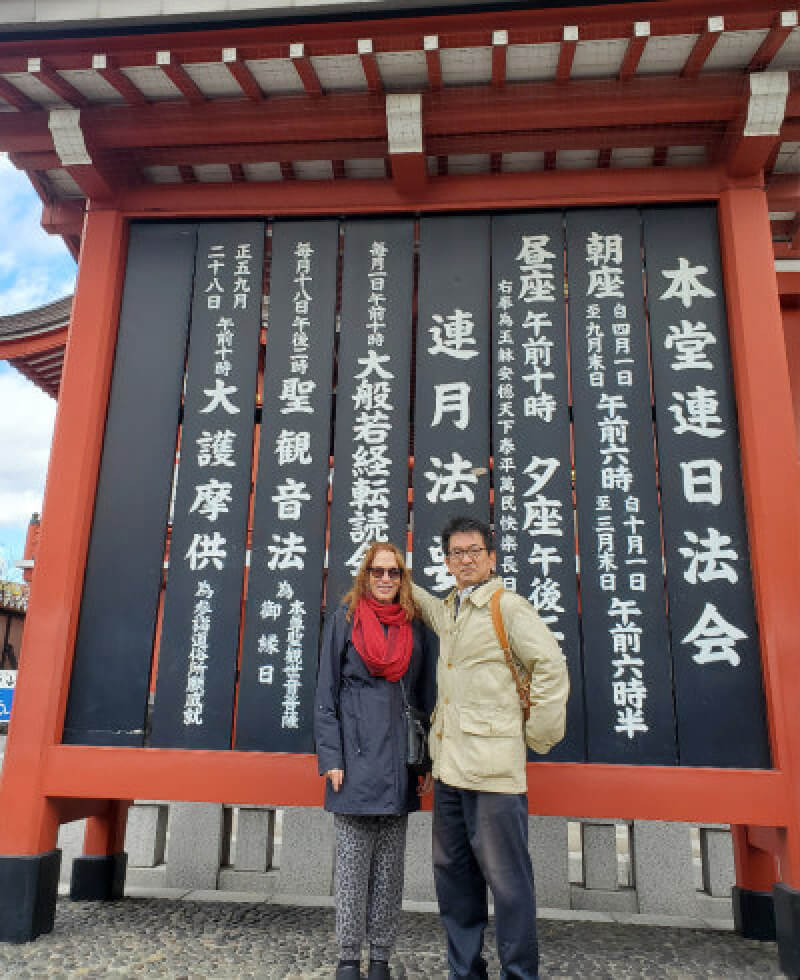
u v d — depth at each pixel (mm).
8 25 3658
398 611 3115
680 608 3684
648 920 4379
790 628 3506
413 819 4914
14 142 4242
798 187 4367
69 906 4207
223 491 4082
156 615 3947
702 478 3826
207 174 4504
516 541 3850
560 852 4711
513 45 3588
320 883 4785
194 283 4395
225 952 3500
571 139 4043
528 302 4168
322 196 4387
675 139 4043
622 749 3547
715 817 3381
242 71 3756
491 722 2771
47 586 3904
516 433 3994
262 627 3871
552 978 3346
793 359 5688
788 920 3277
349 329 4230
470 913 2936
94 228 4426
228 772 3646
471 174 4344
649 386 3986
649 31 3447
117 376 4285
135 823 5051
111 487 4129
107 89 4020
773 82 3658
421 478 3979
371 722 2977
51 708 3754
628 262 4164
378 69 3789
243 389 4215
